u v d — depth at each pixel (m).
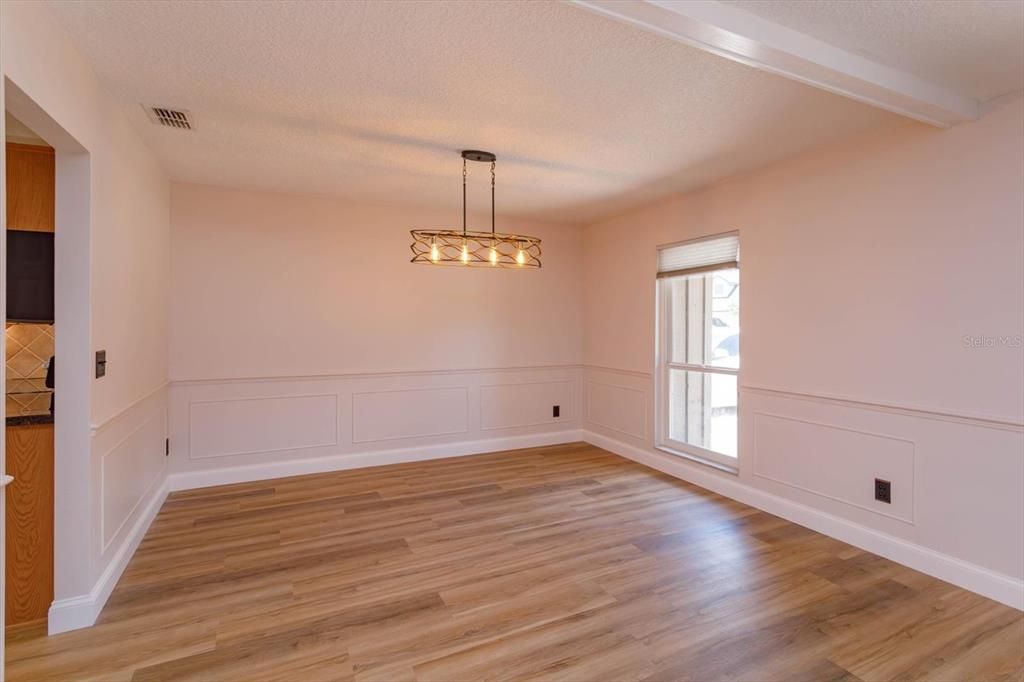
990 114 2.45
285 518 3.47
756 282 3.65
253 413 4.30
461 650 2.08
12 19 1.56
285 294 4.39
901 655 2.04
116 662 2.00
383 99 2.55
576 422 5.71
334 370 4.59
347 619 2.29
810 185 3.28
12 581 2.22
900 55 2.10
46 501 2.24
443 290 5.03
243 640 2.14
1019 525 2.37
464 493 3.99
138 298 3.01
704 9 1.74
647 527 3.32
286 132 2.99
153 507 3.42
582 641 2.13
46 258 2.40
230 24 1.94
